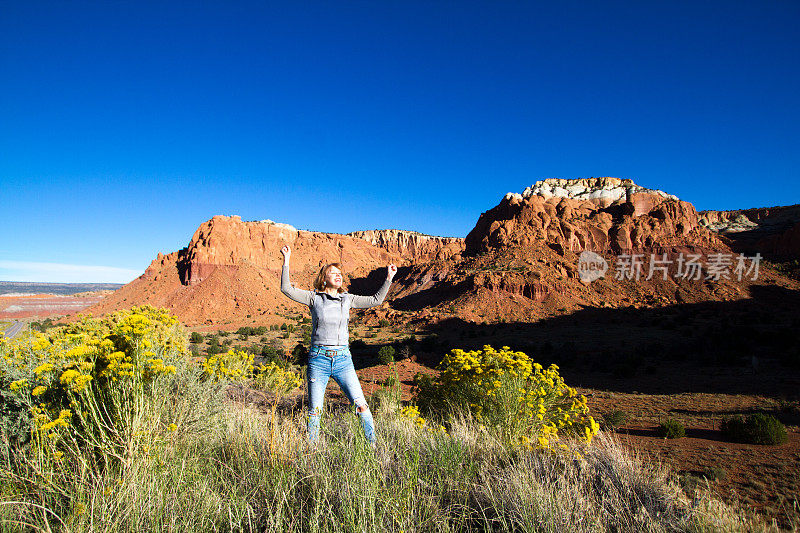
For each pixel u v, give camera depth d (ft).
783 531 9.20
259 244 521.24
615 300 306.76
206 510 6.84
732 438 38.91
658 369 117.70
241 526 6.73
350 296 12.80
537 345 170.71
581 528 6.97
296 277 509.76
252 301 390.01
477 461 10.05
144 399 9.16
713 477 23.75
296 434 10.61
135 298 412.16
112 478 7.40
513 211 466.70
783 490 20.44
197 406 10.76
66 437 8.39
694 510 8.48
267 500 7.13
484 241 444.55
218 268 428.15
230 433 10.63
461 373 18.13
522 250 390.01
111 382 8.91
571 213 450.30
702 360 123.34
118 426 8.60
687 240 395.96
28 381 8.74
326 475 7.83
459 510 7.59
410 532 6.56
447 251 529.04
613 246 395.34
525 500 7.57
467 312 271.90
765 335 161.27
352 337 216.74
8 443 7.92
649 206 447.42
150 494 6.93
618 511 7.89
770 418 37.22
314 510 6.81
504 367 17.19
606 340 183.52
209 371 13.83
